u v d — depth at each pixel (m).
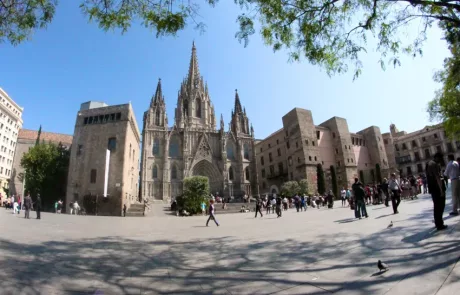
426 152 71.44
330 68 9.58
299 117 60.69
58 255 7.43
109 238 11.03
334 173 57.25
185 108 81.00
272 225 14.19
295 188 48.97
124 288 4.75
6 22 7.91
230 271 5.55
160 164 63.97
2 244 8.55
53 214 30.70
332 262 5.49
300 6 8.51
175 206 42.16
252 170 73.31
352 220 12.52
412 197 21.50
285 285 4.46
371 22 8.79
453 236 6.08
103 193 38.50
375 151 68.62
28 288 4.64
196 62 86.75
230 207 42.88
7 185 82.38
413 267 4.45
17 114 94.31
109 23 7.56
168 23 7.23
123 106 42.94
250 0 8.21
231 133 74.88
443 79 27.14
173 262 6.58
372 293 3.70
